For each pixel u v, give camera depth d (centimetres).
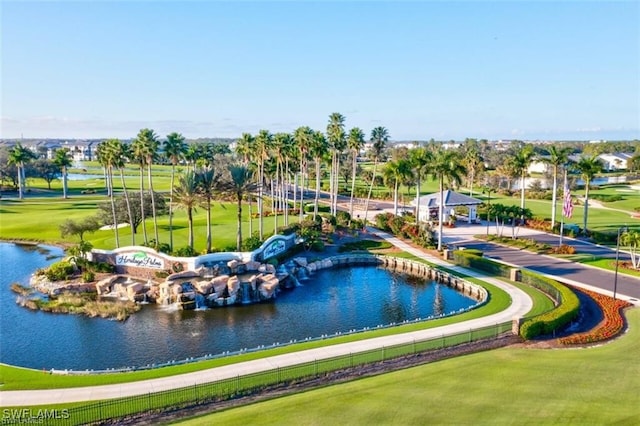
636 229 9125
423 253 7969
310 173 19862
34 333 4834
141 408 2934
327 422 2712
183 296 5609
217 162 17412
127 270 6669
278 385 3256
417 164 9100
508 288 5725
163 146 7544
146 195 9644
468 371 3381
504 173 15725
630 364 3484
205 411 2925
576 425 2664
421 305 5759
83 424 2778
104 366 4103
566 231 9006
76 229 7925
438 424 2684
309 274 7125
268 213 11381
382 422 2711
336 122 10488
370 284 6681
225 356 3875
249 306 5691
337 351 3806
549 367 3438
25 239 9262
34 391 3184
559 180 15162
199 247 7606
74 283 6266
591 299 5181
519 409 2839
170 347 4503
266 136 9475
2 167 16612
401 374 3356
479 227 10069
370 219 10969
